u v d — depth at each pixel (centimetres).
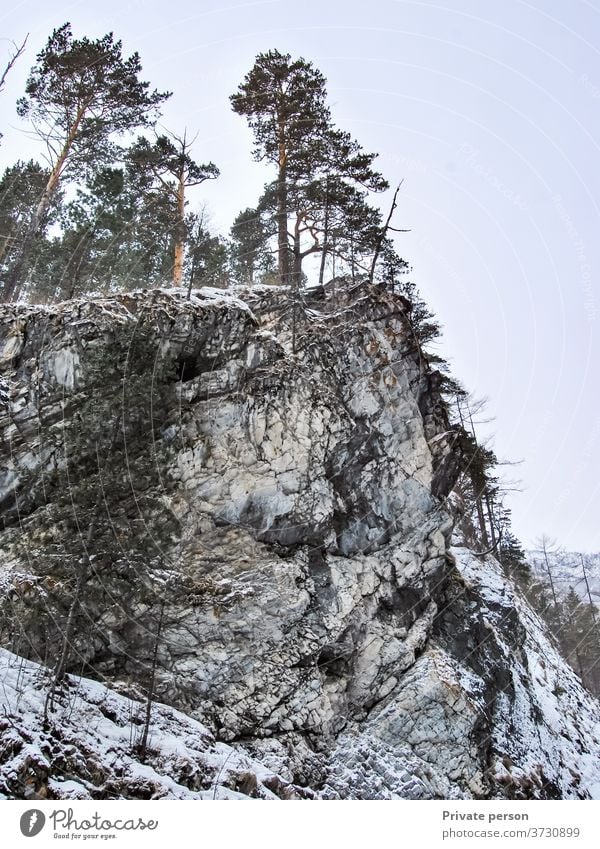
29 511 1490
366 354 1955
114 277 2556
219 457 1616
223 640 1436
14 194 2764
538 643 2617
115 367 1622
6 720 925
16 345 1698
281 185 2705
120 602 1393
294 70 2859
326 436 1750
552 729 2061
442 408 2098
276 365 1781
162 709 1286
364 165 2658
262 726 1389
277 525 1605
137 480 1529
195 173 2623
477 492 2973
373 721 1534
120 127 2509
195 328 1708
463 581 1936
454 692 1581
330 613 1574
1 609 1293
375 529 1762
